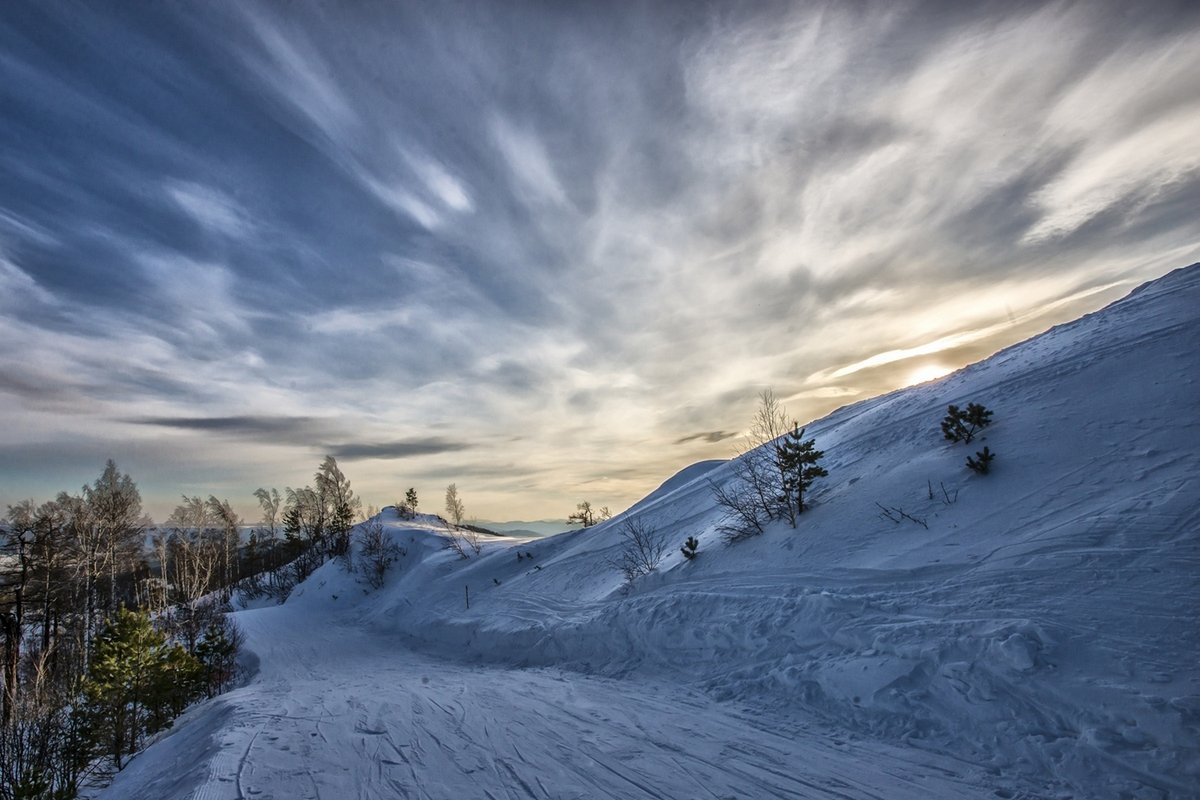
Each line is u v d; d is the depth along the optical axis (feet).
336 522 200.13
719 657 28.68
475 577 98.73
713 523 57.06
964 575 24.77
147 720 46.03
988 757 15.81
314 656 74.43
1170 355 33.06
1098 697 16.05
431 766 17.51
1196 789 12.79
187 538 198.80
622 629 37.14
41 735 36.81
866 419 55.98
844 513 37.81
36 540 101.24
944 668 19.62
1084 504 25.63
